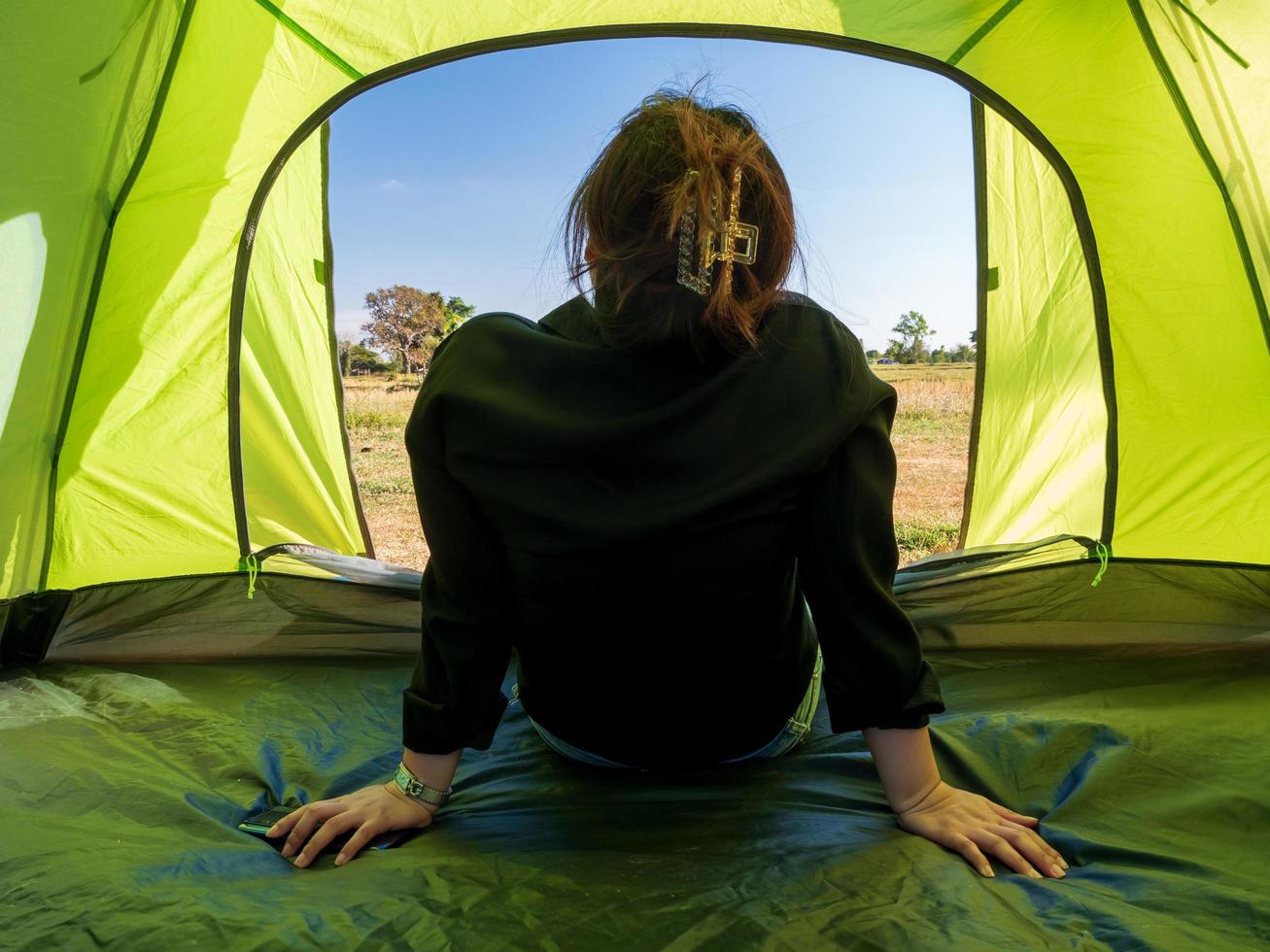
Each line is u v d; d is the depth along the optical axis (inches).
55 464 78.0
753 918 30.4
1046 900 32.6
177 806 46.4
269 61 81.8
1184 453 82.5
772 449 31.4
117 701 64.9
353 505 104.4
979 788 47.3
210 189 82.7
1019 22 81.0
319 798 50.0
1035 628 78.2
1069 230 89.7
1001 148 95.7
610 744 40.6
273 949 29.6
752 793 44.4
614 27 84.1
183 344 84.1
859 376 33.3
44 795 47.6
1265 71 72.7
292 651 79.5
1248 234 77.2
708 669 36.0
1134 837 40.7
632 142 31.6
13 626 74.0
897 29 84.0
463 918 31.0
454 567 35.9
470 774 49.8
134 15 70.3
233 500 83.7
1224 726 52.6
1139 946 29.3
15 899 34.3
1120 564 79.6
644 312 31.0
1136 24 77.5
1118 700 61.1
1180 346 82.9
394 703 66.2
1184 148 79.6
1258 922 31.8
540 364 32.4
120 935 31.0
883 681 35.0
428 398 33.7
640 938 29.4
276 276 95.7
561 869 34.6
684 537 31.2
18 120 65.6
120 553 80.9
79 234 73.2
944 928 29.8
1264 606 77.0
